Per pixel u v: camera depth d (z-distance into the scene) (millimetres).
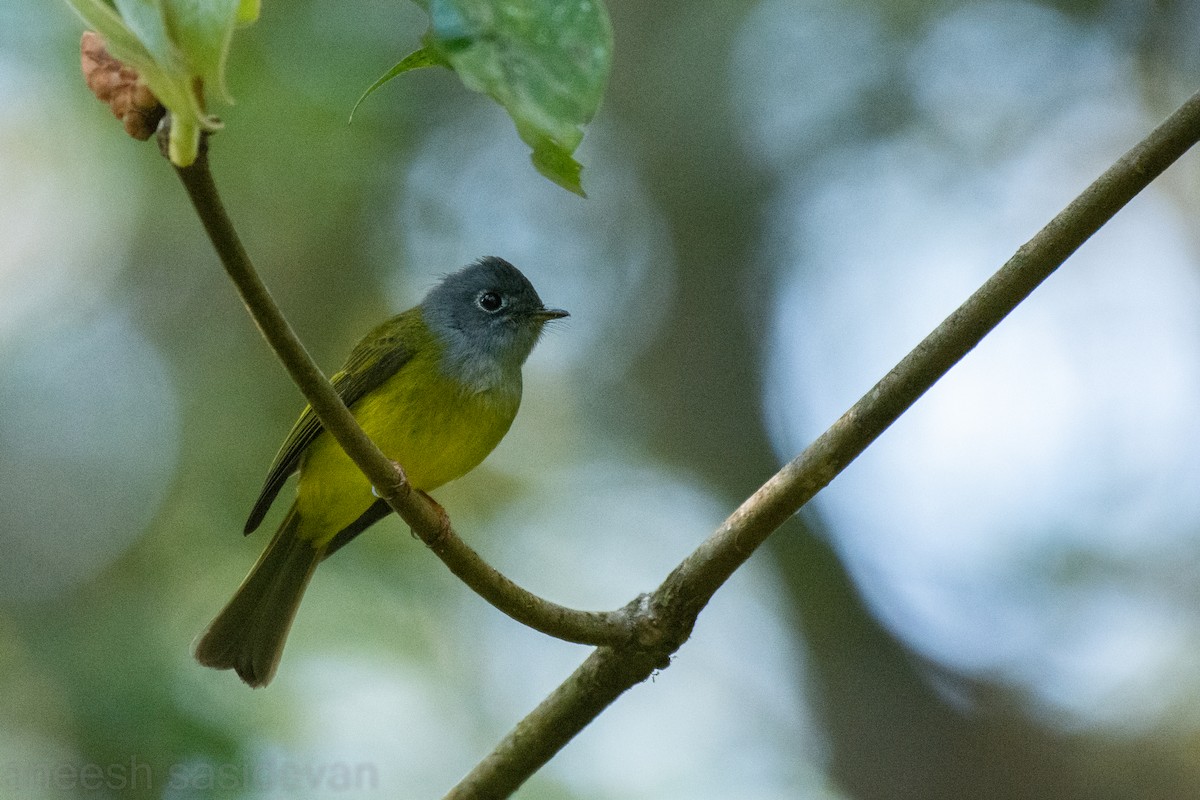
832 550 13766
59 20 12422
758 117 15328
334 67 12227
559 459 15070
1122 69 14930
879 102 15047
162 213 14750
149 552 13102
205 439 13805
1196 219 14953
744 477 14883
